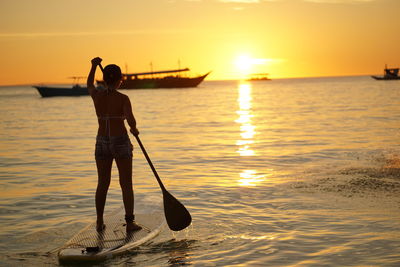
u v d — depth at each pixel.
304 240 4.56
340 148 11.82
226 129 18.72
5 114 35.53
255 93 85.00
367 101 38.62
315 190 6.85
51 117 30.08
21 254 4.29
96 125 22.34
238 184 7.55
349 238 4.58
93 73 4.88
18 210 6.02
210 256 4.16
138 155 11.45
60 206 6.22
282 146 12.70
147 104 48.94
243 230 4.95
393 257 4.01
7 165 10.16
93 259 4.04
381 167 8.66
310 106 34.66
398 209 5.64
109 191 7.12
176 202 4.81
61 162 10.48
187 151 12.10
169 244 4.50
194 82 147.25
